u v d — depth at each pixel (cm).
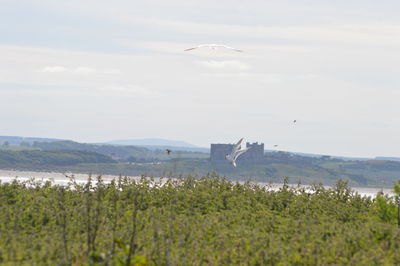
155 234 5009
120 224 5609
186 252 4816
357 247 5059
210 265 4606
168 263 4459
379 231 5597
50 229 5531
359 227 5878
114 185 6944
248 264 4634
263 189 7481
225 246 4959
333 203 6962
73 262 4572
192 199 6769
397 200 6688
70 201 6372
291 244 5038
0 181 6825
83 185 7069
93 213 5566
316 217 6238
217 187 7438
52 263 4416
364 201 7219
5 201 6338
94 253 4500
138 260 4547
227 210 6456
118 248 4831
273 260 4662
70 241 5059
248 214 6256
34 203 6244
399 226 6181
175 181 7294
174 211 6262
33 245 4938
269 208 6788
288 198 7106
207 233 5419
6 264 4372
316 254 4738
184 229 5431
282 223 6025
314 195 7406
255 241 5028
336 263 4703
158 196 6725
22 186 7144
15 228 5456
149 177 7250
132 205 6369
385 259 4747
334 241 5109
